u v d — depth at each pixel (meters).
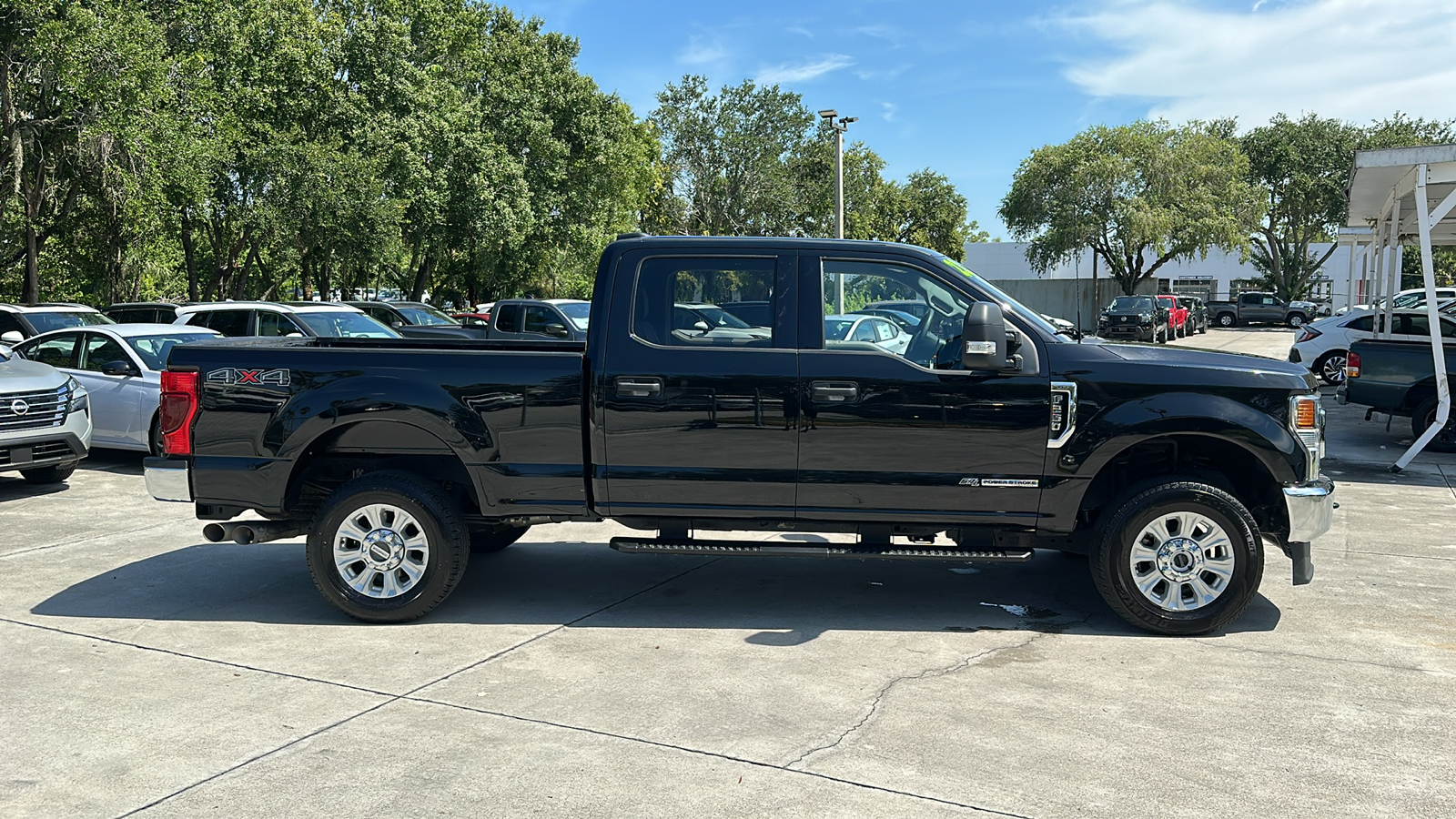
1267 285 61.38
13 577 6.57
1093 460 5.20
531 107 38.34
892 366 5.23
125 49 22.25
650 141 54.38
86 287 38.50
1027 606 5.89
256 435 5.50
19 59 22.33
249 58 29.61
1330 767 3.76
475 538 6.98
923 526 5.43
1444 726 4.14
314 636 5.36
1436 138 54.69
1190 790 3.58
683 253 5.39
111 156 23.30
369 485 5.48
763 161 56.16
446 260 43.03
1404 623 5.52
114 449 11.21
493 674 4.78
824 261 5.39
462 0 38.50
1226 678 4.70
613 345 5.35
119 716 4.28
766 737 4.04
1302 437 5.20
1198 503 5.19
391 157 31.91
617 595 6.13
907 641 5.26
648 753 3.89
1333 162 55.84
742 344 5.34
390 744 3.98
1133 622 5.34
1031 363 5.19
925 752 3.90
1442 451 11.72
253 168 29.20
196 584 6.40
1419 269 57.81
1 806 3.49
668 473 5.37
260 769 3.77
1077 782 3.64
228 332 14.40
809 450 5.29
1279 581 6.36
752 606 5.89
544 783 3.65
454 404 5.43
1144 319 34.34
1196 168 48.81
